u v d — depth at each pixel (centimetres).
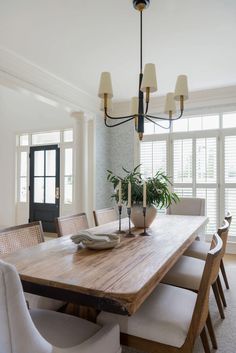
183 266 211
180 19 245
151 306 143
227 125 432
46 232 589
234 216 423
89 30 263
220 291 245
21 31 264
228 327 212
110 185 519
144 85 203
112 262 148
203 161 445
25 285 128
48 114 580
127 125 505
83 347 109
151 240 201
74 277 125
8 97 627
